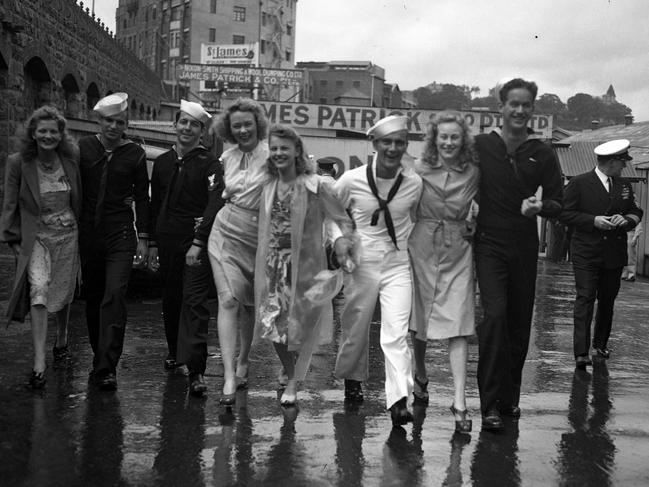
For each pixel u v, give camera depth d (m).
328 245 5.54
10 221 5.99
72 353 7.12
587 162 32.53
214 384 6.29
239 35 94.81
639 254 22.94
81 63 24.77
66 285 6.07
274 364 7.12
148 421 5.19
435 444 4.92
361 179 5.46
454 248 5.39
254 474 4.29
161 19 96.50
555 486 4.26
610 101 116.19
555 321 10.71
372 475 4.33
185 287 5.99
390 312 5.39
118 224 6.16
